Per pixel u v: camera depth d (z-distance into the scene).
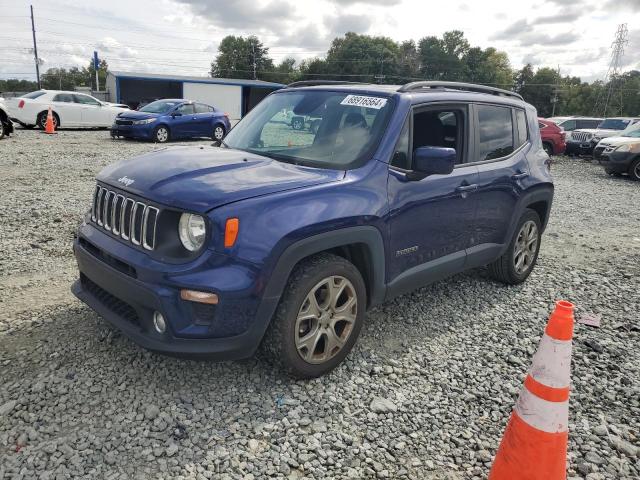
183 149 3.88
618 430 3.03
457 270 4.30
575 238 7.44
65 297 4.21
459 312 4.49
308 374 3.18
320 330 3.17
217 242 2.72
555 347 2.29
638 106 105.12
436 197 3.80
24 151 12.54
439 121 3.99
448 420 3.01
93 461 2.49
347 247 3.43
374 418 2.97
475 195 4.21
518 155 4.84
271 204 2.87
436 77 113.50
